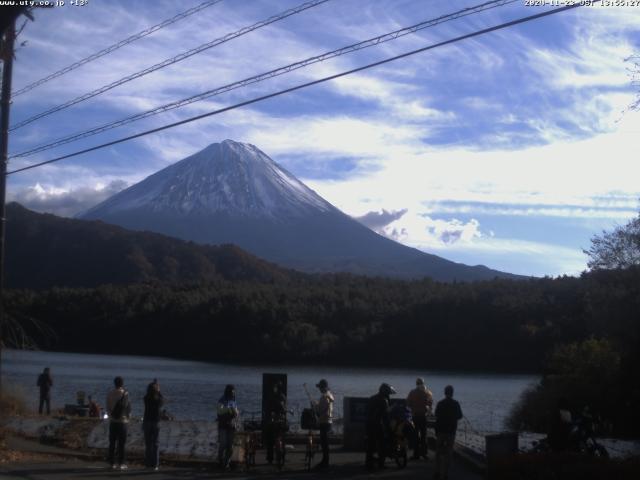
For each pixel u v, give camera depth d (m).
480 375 76.62
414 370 83.69
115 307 99.75
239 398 48.06
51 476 14.07
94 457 16.69
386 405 15.95
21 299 98.81
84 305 99.75
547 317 82.12
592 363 30.52
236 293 102.81
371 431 15.78
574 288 84.50
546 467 12.16
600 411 28.45
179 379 64.00
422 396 17.62
